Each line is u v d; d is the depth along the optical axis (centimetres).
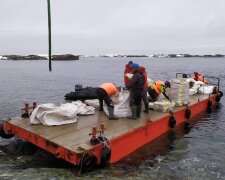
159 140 762
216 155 682
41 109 648
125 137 600
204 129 909
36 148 668
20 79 3003
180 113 891
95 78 3325
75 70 5347
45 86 2256
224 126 952
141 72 711
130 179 525
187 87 955
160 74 3931
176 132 862
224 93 1758
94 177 514
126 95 768
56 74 4009
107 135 582
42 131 595
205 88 1254
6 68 6138
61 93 1819
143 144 682
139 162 608
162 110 809
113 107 711
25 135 607
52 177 508
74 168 557
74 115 674
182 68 6041
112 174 534
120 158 598
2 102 1390
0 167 557
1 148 667
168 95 938
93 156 513
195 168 600
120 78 3359
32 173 524
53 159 607
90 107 783
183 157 660
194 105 1012
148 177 543
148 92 902
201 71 4697
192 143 766
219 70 5053
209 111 1168
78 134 583
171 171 579
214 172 583
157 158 642
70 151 500
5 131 661
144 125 664
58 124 643
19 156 622
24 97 1598
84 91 1548
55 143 531
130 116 728
